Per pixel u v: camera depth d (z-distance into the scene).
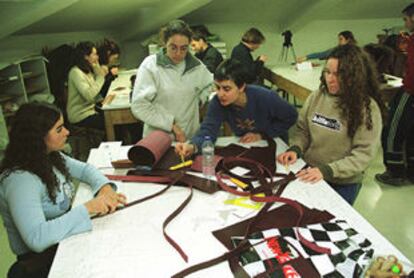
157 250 1.20
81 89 3.53
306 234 1.24
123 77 4.45
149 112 2.18
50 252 1.43
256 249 1.17
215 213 1.41
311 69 4.74
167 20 4.96
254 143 2.06
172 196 1.54
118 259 1.17
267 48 6.27
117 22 5.17
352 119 1.65
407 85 2.94
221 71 1.83
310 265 1.10
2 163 1.40
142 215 1.41
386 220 2.71
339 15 6.05
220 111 2.09
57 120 1.43
